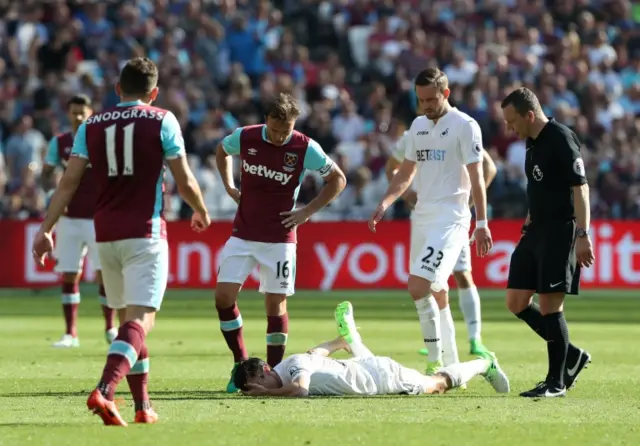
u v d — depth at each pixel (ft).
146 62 60.54
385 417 63.67
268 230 80.28
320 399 71.41
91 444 54.08
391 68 249.34
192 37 251.60
